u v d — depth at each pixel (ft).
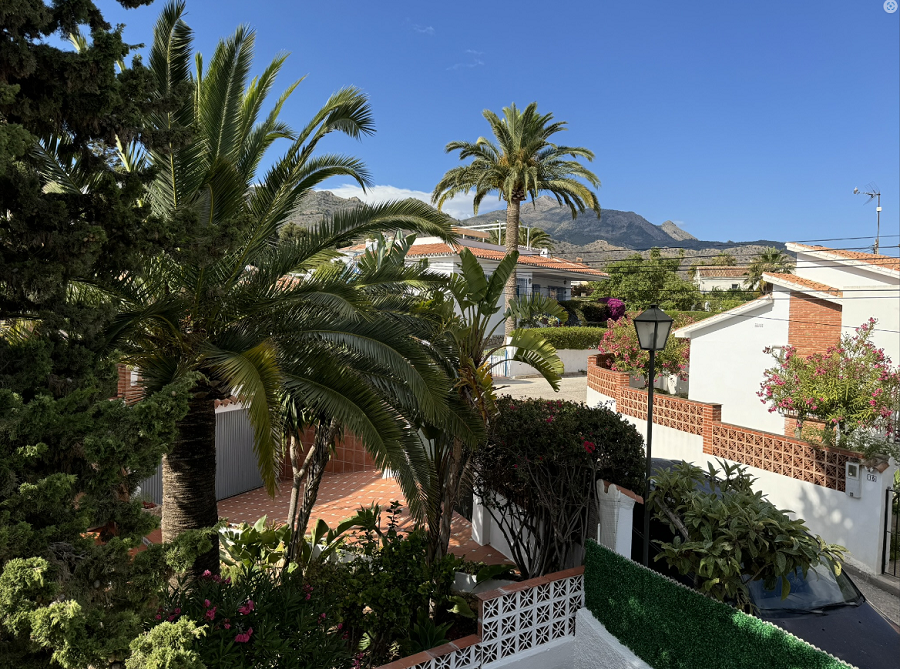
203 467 23.54
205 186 21.08
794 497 35.73
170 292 22.41
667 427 46.68
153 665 10.11
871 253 51.57
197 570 23.12
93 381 15.66
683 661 17.65
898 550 32.14
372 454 20.15
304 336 22.21
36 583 10.60
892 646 18.43
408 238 29.96
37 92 15.42
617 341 69.87
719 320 58.44
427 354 23.56
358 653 21.03
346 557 28.04
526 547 25.88
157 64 21.38
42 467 13.50
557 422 23.80
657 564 22.65
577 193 82.74
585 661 21.11
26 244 15.25
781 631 15.10
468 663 20.04
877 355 40.91
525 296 27.35
